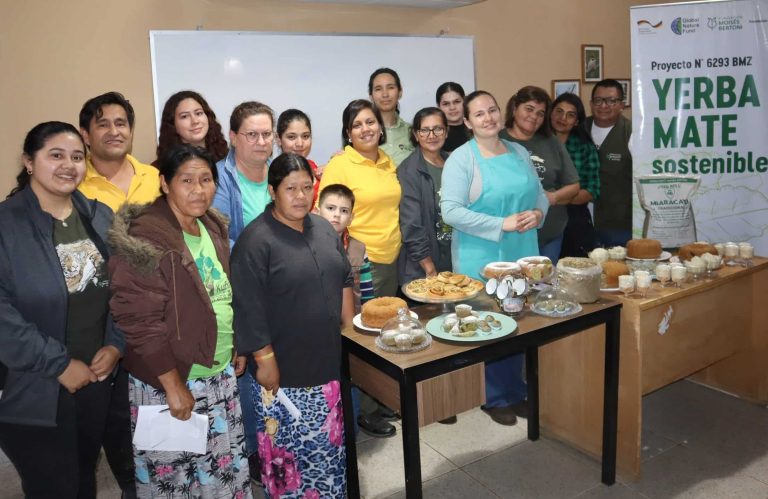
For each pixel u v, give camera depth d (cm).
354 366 216
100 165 228
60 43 302
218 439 181
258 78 352
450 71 421
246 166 244
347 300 214
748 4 313
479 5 429
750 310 288
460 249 264
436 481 245
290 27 360
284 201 177
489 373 290
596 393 249
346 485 222
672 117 326
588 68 491
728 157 325
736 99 320
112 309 161
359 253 244
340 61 377
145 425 169
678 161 329
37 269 168
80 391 187
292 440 194
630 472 240
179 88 331
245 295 180
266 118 237
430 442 276
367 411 287
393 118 332
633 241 275
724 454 255
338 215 233
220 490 184
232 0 340
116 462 230
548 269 225
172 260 163
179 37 328
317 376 189
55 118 305
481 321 201
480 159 256
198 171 166
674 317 247
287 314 184
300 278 182
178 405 167
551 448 266
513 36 449
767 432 271
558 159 321
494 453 264
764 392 295
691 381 325
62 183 172
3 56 291
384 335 191
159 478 174
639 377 230
